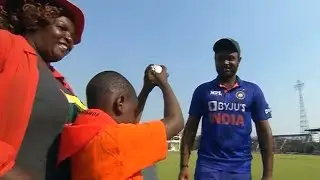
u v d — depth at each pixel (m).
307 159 39.19
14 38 1.99
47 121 2.02
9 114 1.84
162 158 2.13
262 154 4.83
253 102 4.75
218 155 4.67
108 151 1.98
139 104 2.51
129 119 2.31
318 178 17.53
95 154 1.98
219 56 4.67
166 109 2.30
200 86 4.93
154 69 2.42
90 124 2.04
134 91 2.38
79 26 2.37
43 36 2.21
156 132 2.11
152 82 2.42
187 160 5.00
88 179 1.98
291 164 28.81
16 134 1.86
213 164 4.66
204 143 4.77
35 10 2.16
